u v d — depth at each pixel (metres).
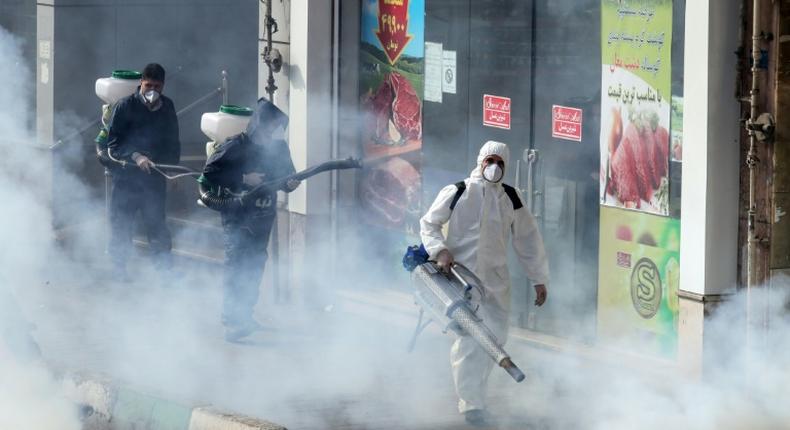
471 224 20.62
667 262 21.98
